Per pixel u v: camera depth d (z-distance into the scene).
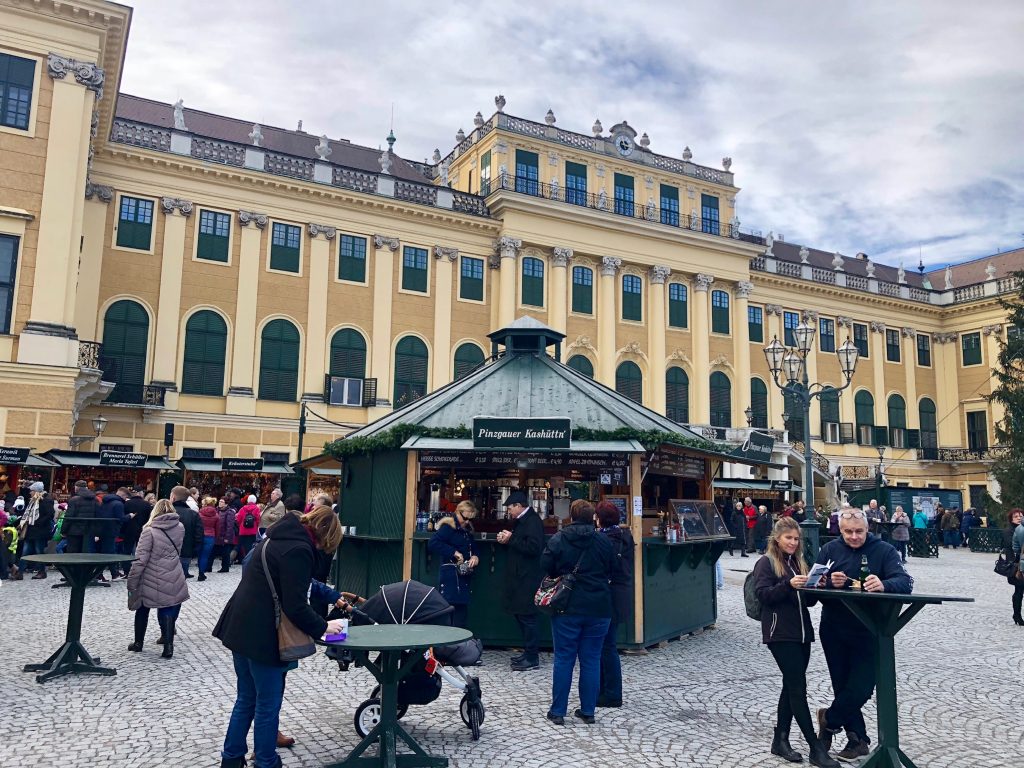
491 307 36.00
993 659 10.40
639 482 10.71
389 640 5.66
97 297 28.38
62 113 22.86
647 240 39.22
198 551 16.25
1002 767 6.18
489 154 37.59
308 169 32.69
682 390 39.88
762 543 27.39
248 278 31.06
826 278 46.91
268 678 5.32
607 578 7.38
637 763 6.15
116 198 29.22
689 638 11.65
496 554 10.59
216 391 30.23
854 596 5.56
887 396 48.03
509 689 8.45
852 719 6.43
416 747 5.96
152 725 6.87
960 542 35.00
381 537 11.08
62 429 21.91
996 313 48.41
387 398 33.09
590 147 38.91
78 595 8.81
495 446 10.24
